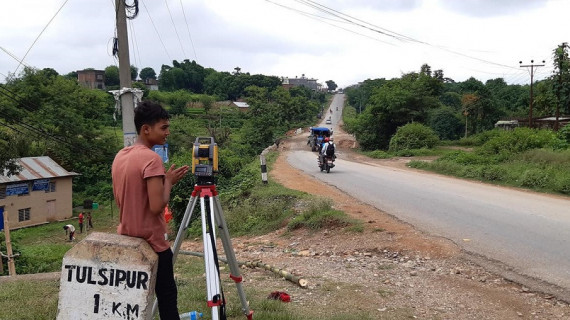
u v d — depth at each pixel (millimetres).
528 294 5453
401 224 9602
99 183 40156
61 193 32344
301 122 97125
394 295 5414
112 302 2502
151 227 2719
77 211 34406
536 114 49875
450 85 92875
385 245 8227
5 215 12609
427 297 5375
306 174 20703
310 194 14172
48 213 31438
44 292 5359
